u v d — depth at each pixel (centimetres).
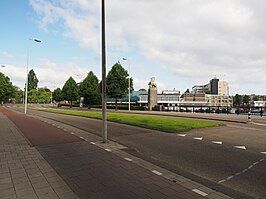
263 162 698
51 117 2469
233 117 2677
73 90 7088
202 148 896
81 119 2188
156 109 4619
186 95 12762
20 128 1462
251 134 1255
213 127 1554
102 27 1009
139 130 1391
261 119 2456
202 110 4162
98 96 5681
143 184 500
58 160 689
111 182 508
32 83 12888
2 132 1278
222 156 771
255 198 447
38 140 1033
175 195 447
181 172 602
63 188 470
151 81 4800
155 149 879
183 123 1636
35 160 688
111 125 1655
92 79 5772
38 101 11450
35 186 480
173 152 830
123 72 4644
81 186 482
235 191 479
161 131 1355
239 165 668
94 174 561
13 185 485
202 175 579
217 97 13362
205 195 453
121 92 4600
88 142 996
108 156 746
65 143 967
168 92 11450
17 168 606
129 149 875
